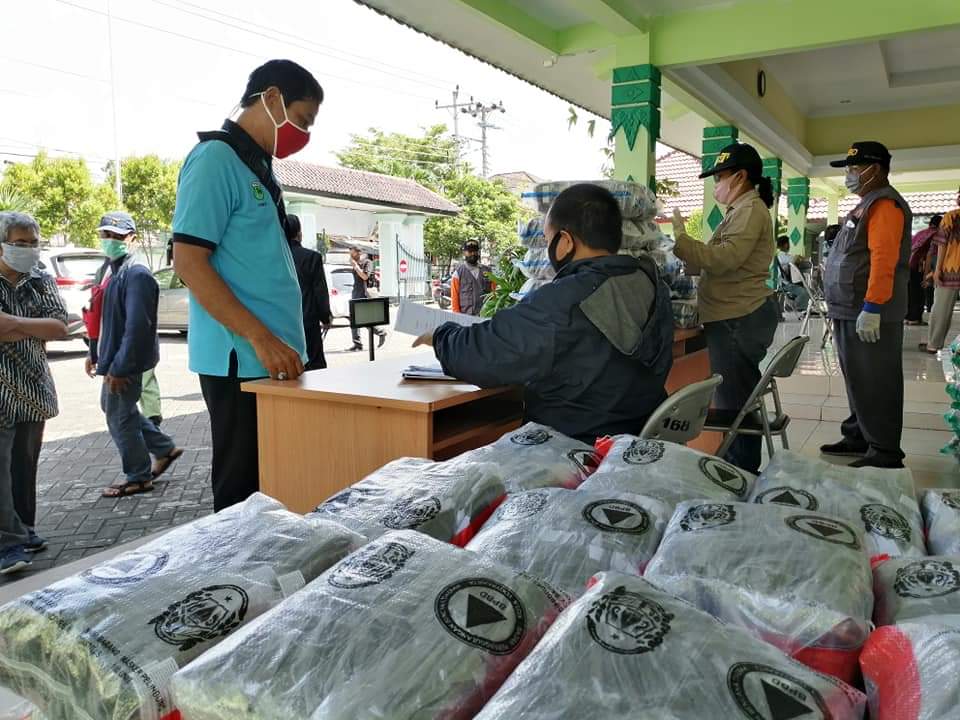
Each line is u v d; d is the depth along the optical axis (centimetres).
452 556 88
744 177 370
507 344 204
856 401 409
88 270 1030
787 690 67
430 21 516
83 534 373
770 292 377
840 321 408
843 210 1811
